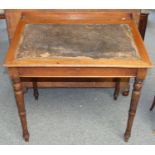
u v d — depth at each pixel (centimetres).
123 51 136
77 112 191
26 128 162
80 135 173
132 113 152
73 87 207
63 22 161
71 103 199
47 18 165
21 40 142
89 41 143
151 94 207
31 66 127
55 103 199
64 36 147
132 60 130
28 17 165
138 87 138
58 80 199
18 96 142
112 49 137
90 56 131
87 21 163
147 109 194
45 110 192
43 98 203
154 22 317
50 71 133
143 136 173
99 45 140
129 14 167
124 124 182
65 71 133
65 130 177
